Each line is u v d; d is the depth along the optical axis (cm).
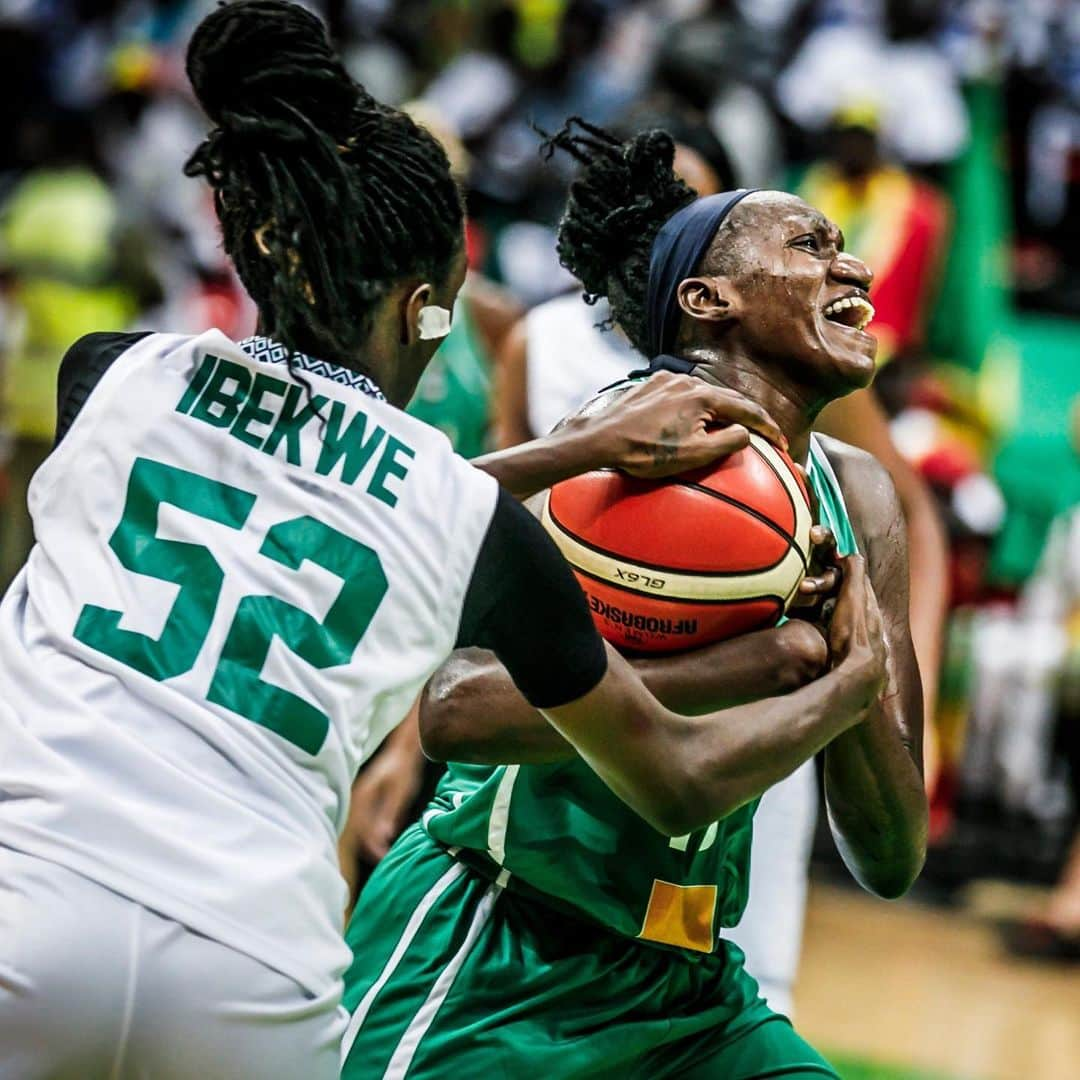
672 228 489
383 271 407
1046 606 1342
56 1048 352
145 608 379
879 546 517
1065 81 1766
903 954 1168
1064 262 1739
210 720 370
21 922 353
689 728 407
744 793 412
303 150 397
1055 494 1405
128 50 1867
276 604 379
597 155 530
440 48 1862
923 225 1413
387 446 397
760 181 1572
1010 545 1401
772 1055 492
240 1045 360
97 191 1416
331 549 385
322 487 390
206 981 357
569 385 719
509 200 1493
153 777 365
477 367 863
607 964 476
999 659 1332
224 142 405
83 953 352
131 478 391
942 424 1362
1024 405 1517
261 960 362
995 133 1612
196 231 1677
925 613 691
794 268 468
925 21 1645
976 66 1614
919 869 496
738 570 431
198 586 380
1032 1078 919
